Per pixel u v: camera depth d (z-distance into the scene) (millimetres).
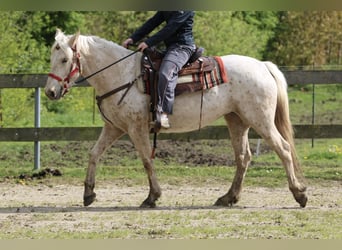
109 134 11961
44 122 23156
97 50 11508
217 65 11766
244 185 14258
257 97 11711
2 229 10219
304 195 11867
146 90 11461
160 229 10188
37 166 15484
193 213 11406
